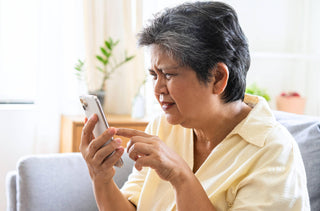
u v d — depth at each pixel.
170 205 1.04
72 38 2.62
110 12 2.71
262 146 0.94
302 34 3.27
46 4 2.53
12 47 2.63
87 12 2.59
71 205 1.40
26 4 2.63
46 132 2.59
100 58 2.48
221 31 0.89
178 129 1.13
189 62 0.87
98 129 0.94
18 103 2.67
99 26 2.68
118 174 1.52
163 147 0.86
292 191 0.86
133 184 1.18
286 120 1.34
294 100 2.94
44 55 2.55
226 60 0.90
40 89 2.57
